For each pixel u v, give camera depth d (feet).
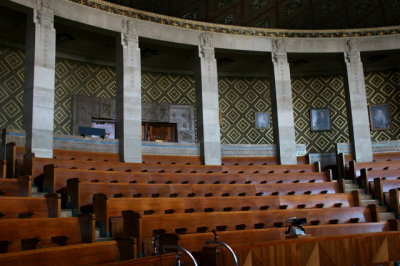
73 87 58.95
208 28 58.49
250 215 34.99
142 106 63.41
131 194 36.81
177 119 65.46
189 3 56.49
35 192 35.32
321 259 25.66
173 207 35.32
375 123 68.08
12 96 53.88
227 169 52.80
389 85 68.80
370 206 40.09
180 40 56.70
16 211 27.73
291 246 24.84
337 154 59.06
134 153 50.67
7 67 54.03
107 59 61.82
